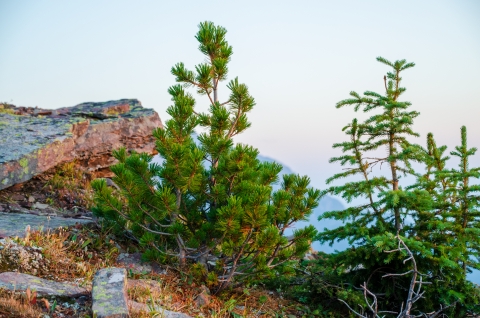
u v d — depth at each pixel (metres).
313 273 9.64
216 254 9.22
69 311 5.97
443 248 8.32
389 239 8.06
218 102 8.66
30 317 5.51
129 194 8.02
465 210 8.64
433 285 8.56
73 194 11.70
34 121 13.80
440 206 8.84
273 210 7.97
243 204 7.69
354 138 9.05
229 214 7.32
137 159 7.79
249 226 7.59
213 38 9.11
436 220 8.48
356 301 8.47
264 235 7.57
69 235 8.71
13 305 5.57
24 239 7.79
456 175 8.56
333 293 9.26
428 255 8.03
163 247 8.88
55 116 14.88
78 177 12.78
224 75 8.88
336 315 8.98
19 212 10.24
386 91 9.08
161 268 8.43
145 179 7.91
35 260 7.27
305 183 8.09
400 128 8.66
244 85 8.53
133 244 9.18
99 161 13.97
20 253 7.21
